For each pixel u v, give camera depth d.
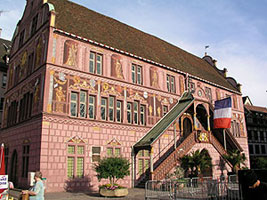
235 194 12.45
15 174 21.50
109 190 15.86
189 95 28.30
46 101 18.56
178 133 28.33
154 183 15.20
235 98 38.50
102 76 22.28
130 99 24.12
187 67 33.09
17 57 26.33
